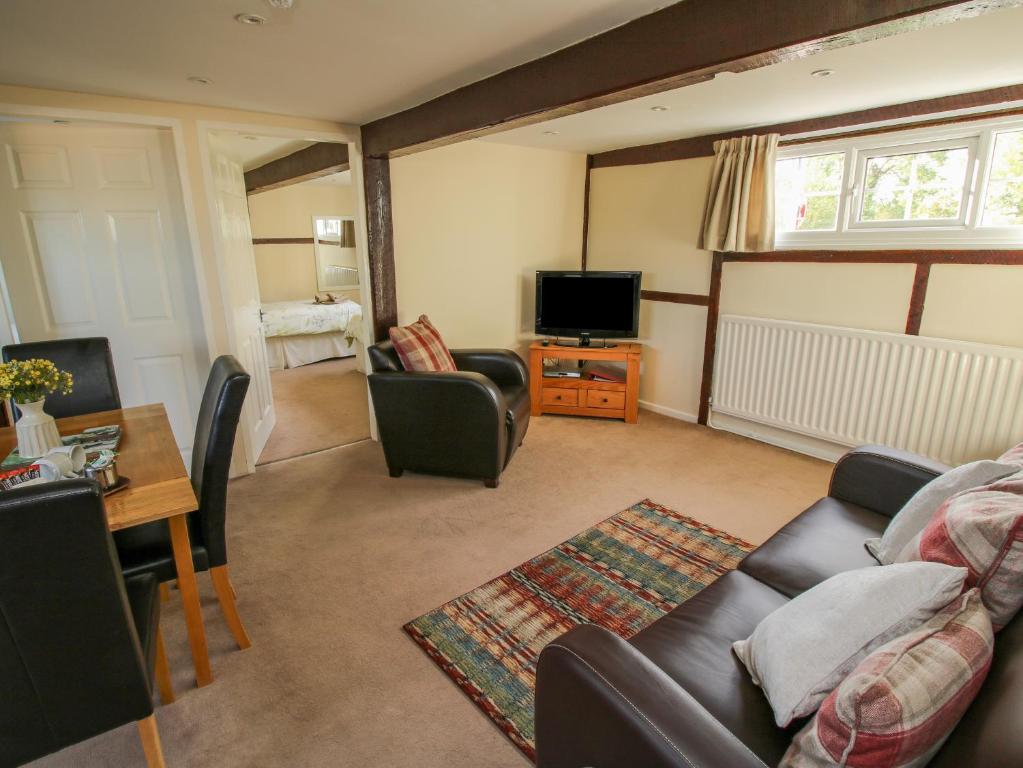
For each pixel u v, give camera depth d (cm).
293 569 243
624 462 357
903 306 311
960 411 292
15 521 98
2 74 232
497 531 274
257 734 162
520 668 187
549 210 461
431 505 301
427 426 315
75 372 246
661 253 434
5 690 110
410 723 166
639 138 399
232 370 184
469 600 221
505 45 198
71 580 107
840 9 128
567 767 113
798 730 110
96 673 118
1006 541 105
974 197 282
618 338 443
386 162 357
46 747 119
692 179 401
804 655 109
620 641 113
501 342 459
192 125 294
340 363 657
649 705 96
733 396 397
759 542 262
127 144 295
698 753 88
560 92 204
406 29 182
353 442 398
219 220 312
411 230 385
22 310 286
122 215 301
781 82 253
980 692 88
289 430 423
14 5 161
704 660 128
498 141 409
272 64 220
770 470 343
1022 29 186
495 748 158
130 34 186
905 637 93
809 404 354
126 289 308
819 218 347
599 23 177
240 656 192
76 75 234
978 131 276
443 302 414
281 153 465
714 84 257
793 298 358
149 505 155
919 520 155
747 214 356
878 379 320
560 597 223
